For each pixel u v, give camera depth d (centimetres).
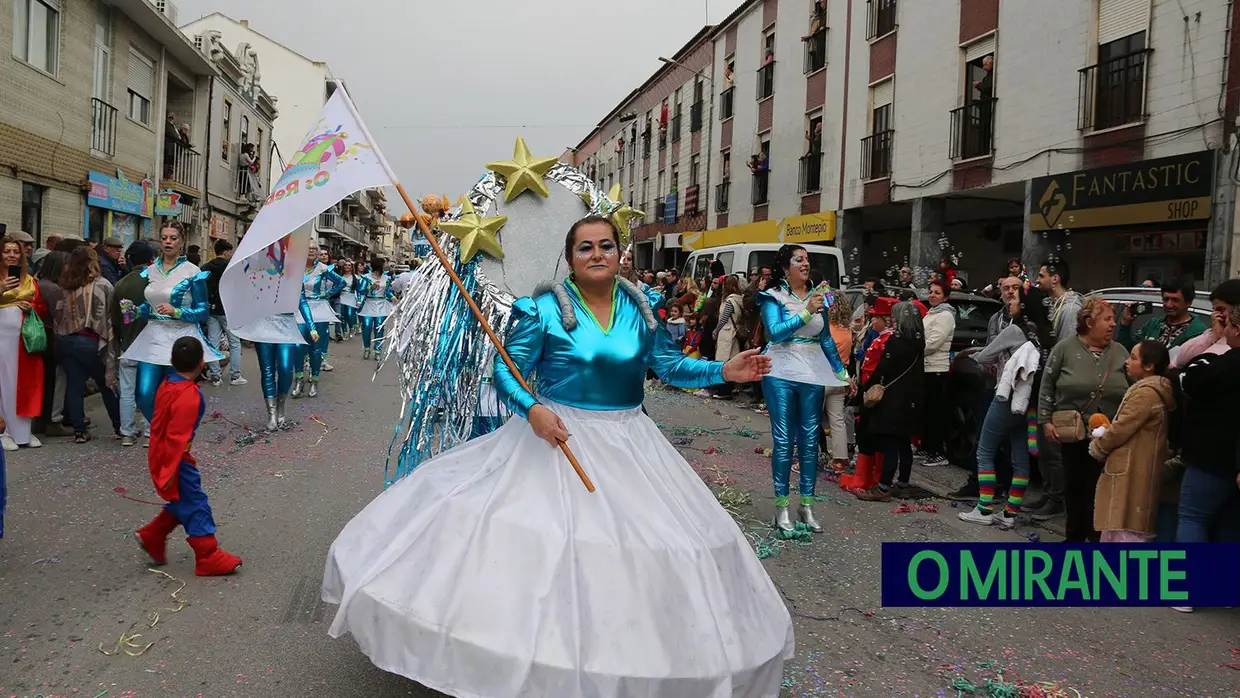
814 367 553
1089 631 411
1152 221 1178
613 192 400
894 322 671
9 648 343
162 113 2011
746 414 1054
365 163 381
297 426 824
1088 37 1300
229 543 481
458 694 244
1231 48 1077
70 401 715
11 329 669
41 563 439
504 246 376
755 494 657
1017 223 1761
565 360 300
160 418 418
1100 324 529
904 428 640
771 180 2414
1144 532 470
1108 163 1276
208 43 2342
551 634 242
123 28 1770
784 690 338
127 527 502
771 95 2428
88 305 703
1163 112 1178
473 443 321
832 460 729
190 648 349
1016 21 1452
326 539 493
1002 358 603
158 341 665
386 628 259
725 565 275
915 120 1736
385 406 972
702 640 246
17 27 1380
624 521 267
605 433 297
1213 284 1091
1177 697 346
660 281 1862
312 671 331
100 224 1722
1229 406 438
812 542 538
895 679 353
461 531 269
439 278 375
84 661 335
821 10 2133
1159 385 470
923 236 1712
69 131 1556
